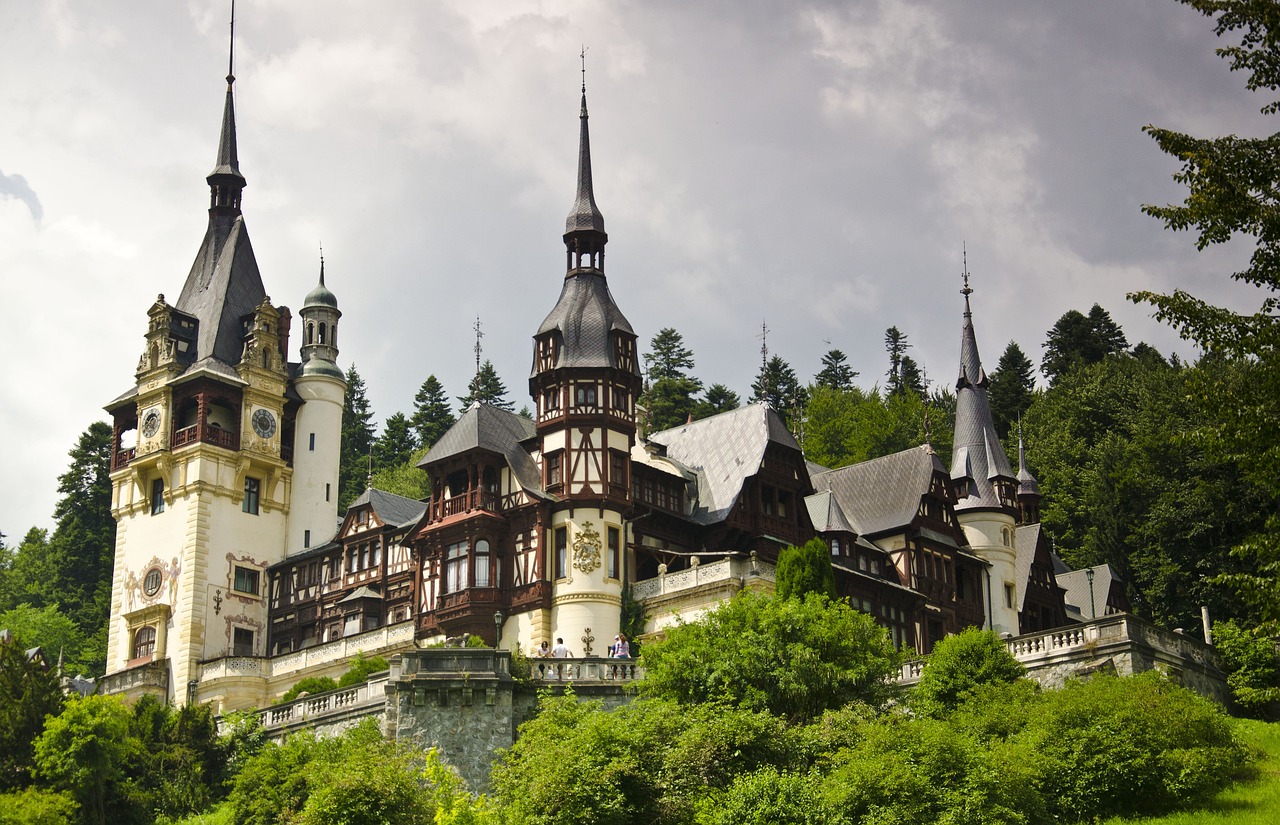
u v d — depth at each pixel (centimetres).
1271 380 2895
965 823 3588
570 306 6838
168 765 5050
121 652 7800
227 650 7688
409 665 4709
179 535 7769
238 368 8112
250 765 4650
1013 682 4656
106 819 4834
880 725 3922
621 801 3691
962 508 7956
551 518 6544
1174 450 8212
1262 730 4675
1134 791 3947
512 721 4669
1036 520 8769
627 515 6588
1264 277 2977
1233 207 2955
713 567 6278
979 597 7706
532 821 3650
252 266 8631
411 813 3834
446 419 11962
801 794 3712
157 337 8119
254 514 8000
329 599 7631
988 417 8275
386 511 7531
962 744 3850
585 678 4875
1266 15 2969
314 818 3800
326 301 8669
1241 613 7656
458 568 6575
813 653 4531
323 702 5094
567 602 6362
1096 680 4381
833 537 7050
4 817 4475
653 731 3978
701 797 3806
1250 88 3017
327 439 8419
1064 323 12012
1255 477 2975
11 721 5094
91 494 10225
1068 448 9781
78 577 10025
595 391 6644
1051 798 3966
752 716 4069
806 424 11056
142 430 8050
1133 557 8325
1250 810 3791
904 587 7100
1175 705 4125
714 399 11338
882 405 10975
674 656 4575
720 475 7000
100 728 4975
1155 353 11638
